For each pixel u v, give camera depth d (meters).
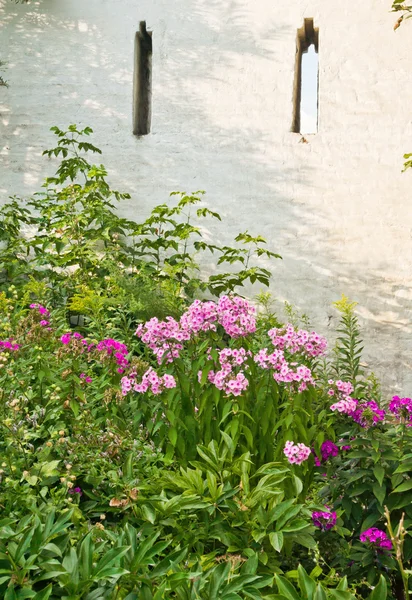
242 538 2.97
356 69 6.65
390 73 6.59
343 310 5.31
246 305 4.00
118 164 7.10
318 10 6.75
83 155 7.18
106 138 7.14
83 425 3.72
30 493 3.07
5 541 2.38
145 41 7.45
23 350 4.11
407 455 3.38
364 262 6.54
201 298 6.72
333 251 6.60
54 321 5.14
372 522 3.37
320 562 3.27
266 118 6.82
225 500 3.00
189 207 6.91
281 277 6.68
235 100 6.89
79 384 3.81
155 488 3.29
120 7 7.18
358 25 6.67
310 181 6.68
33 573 2.25
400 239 6.48
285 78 6.81
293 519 2.95
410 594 3.35
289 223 6.70
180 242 6.90
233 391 3.60
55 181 6.71
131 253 6.67
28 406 3.90
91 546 2.31
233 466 3.27
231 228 6.82
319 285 6.61
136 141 7.08
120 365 3.94
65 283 6.44
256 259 6.73
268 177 6.77
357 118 6.63
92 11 7.23
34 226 7.21
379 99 6.61
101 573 2.18
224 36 6.96
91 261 6.61
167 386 3.69
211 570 2.38
